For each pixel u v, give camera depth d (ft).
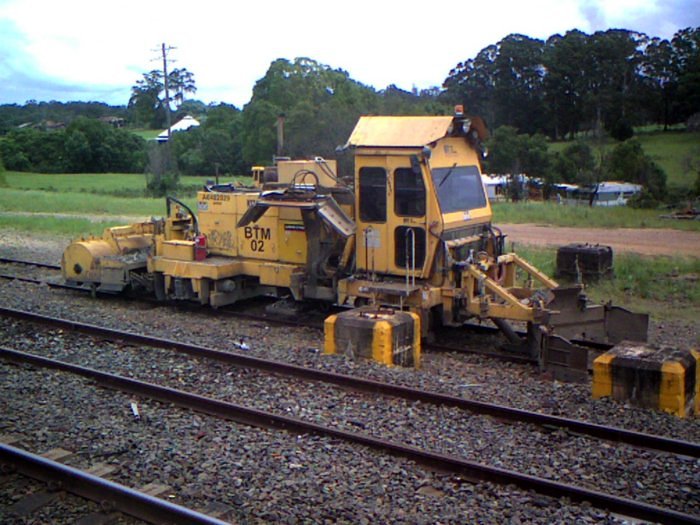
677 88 226.38
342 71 162.50
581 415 26.81
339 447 23.94
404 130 37.32
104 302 49.42
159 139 225.15
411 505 20.06
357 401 28.37
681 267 57.41
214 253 47.32
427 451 23.22
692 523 18.58
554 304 35.53
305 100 139.95
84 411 27.48
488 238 39.99
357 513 19.44
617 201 133.59
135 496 19.36
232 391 29.68
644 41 238.07
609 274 54.70
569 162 154.61
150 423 26.30
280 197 40.37
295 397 28.86
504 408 26.61
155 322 43.01
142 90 347.15
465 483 21.56
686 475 21.70
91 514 19.42
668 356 28.86
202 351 34.65
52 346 37.06
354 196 39.55
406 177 36.99
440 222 36.24
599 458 22.97
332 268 41.29
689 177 158.30
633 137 217.56
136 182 215.10
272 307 44.06
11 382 30.76
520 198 143.95
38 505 19.97
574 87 224.53
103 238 52.54
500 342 38.52
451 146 38.40
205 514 19.08
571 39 227.61
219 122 210.38
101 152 275.59
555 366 32.50
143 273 49.57
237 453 23.45
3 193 157.28
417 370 32.78
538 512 19.57
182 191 161.99
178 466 22.36
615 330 36.78
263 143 143.54
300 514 19.39
